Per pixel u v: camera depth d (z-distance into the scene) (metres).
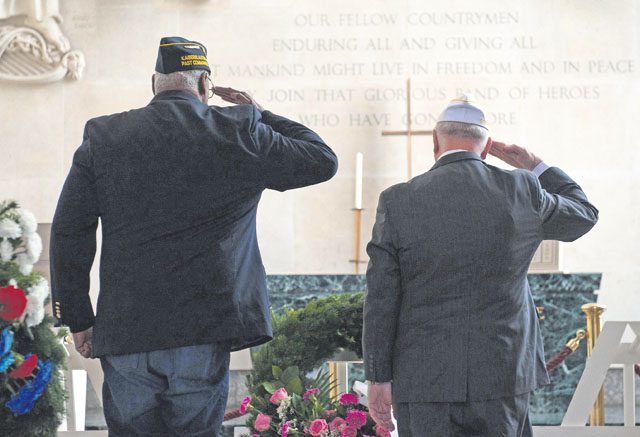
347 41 15.52
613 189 15.29
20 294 4.45
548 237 5.07
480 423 4.61
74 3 15.45
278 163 4.50
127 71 15.45
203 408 4.38
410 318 4.73
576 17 15.46
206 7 15.55
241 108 4.63
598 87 15.41
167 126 4.50
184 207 4.44
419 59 15.50
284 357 6.23
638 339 7.01
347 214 15.32
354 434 5.85
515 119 15.41
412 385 4.64
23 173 15.31
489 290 4.68
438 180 4.85
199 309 4.39
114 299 4.42
